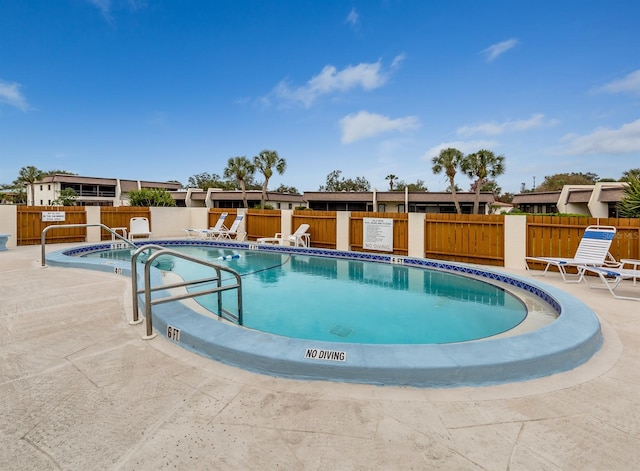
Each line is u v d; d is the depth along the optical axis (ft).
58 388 8.00
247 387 8.16
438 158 79.56
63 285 18.53
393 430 6.56
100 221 45.39
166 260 33.73
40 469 5.46
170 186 160.76
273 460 5.71
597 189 76.33
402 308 18.83
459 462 5.71
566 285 20.85
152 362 9.47
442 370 8.38
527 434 6.48
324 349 9.25
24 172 146.61
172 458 5.74
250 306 18.95
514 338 10.17
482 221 29.84
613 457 5.88
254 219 47.65
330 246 39.96
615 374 9.05
